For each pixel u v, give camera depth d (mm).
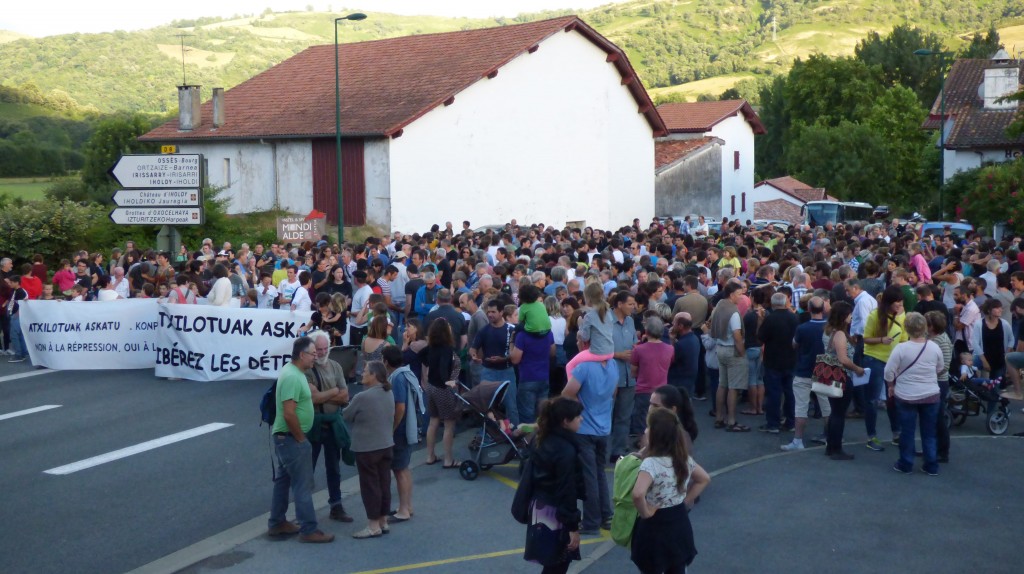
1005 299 15148
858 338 12570
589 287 9555
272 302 18062
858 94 75688
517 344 11352
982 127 48656
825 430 12062
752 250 20234
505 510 9789
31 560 8609
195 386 16062
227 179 37594
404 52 40312
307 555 8633
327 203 34625
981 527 9000
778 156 89312
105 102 140625
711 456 11570
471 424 13414
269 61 185500
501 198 37406
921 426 10703
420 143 33969
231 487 10703
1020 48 177250
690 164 50906
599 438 9047
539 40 37656
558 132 39719
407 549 8727
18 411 14453
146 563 8531
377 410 8953
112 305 17625
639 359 10922
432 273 15375
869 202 65625
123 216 21734
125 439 12719
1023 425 13000
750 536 8805
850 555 8328
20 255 27453
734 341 12570
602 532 9047
